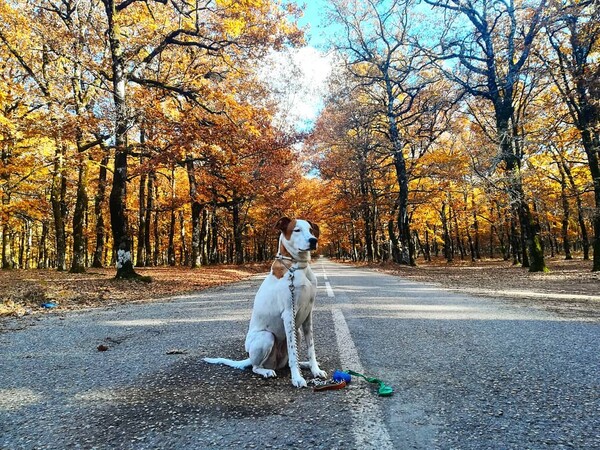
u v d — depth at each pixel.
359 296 9.74
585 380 3.34
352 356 4.25
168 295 11.60
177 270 24.02
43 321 7.36
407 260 29.70
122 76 15.29
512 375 3.50
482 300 8.89
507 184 17.45
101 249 26.95
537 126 19.62
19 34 16.88
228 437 2.46
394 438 2.38
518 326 5.71
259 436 2.46
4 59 18.66
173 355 4.53
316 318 6.66
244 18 15.74
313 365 3.70
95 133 15.76
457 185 26.23
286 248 3.72
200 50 18.39
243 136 15.77
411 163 29.77
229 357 4.38
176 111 19.67
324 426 2.57
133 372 3.92
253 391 3.29
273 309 3.68
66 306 9.50
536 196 18.81
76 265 19.86
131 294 11.77
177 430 2.58
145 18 17.20
